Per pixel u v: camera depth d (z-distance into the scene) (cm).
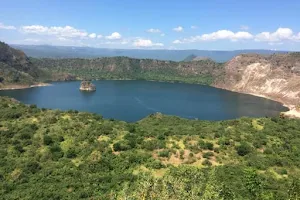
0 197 5575
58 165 7050
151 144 8219
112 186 6062
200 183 4222
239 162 7456
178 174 4834
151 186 3603
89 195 5734
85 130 9181
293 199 5053
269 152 8156
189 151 7969
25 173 6662
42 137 8569
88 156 7512
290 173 6919
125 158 7412
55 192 5781
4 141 8219
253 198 5266
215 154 7900
